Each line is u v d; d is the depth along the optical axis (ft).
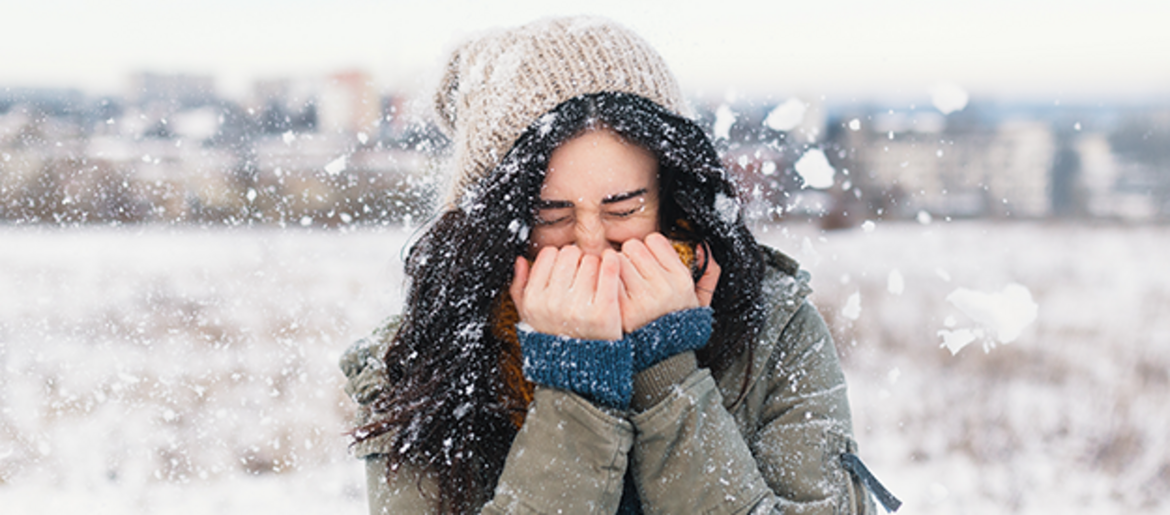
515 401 4.02
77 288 22.56
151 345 16.52
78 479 10.93
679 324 3.68
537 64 3.67
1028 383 16.48
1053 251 35.01
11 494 10.64
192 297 20.67
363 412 4.05
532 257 3.99
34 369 15.40
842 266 28.19
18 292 22.40
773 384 3.96
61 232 32.94
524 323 3.84
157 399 13.58
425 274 3.92
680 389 3.59
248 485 10.80
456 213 3.92
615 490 3.57
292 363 15.11
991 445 13.11
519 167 3.59
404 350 3.96
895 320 20.94
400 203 5.32
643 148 3.62
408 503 3.75
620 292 3.74
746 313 3.95
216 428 12.62
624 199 3.65
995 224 42.11
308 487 10.78
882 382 16.34
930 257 31.27
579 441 3.55
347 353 4.27
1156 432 13.73
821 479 3.70
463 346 3.85
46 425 12.75
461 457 3.80
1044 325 21.61
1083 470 12.21
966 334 4.36
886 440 13.52
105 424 12.83
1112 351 18.79
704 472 3.54
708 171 3.73
